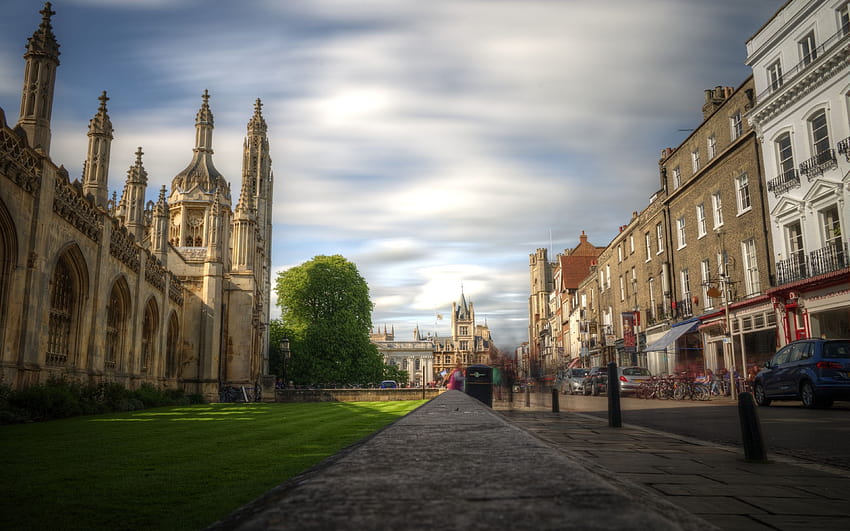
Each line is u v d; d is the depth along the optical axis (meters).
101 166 20.58
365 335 55.34
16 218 13.93
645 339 37.75
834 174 20.20
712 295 25.66
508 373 21.88
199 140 49.62
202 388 32.66
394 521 0.68
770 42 23.59
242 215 38.06
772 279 23.52
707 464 5.82
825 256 20.53
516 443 1.56
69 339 17.75
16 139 13.71
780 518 3.57
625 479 1.34
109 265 20.38
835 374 14.55
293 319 54.66
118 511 4.13
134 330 23.30
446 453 1.37
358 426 12.38
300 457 7.07
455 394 5.94
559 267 71.06
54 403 14.00
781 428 10.08
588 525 0.66
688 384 23.92
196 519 3.89
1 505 4.31
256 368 42.31
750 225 25.25
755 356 25.12
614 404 10.48
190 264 34.12
